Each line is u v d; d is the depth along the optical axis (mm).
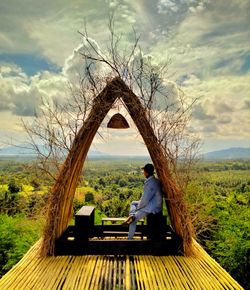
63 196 5281
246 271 11273
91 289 3977
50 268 4625
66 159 5340
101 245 5230
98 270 4566
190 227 5344
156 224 5355
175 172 5461
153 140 5402
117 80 5418
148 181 5590
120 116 5871
